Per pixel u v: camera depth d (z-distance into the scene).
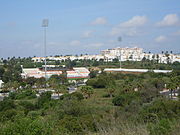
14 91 58.31
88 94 44.88
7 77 71.69
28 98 49.00
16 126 7.05
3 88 58.03
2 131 6.95
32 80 67.31
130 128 6.47
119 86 51.34
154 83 51.19
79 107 21.00
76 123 10.22
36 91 56.78
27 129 7.00
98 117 9.68
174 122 6.81
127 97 35.03
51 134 7.27
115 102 34.72
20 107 36.25
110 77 66.44
